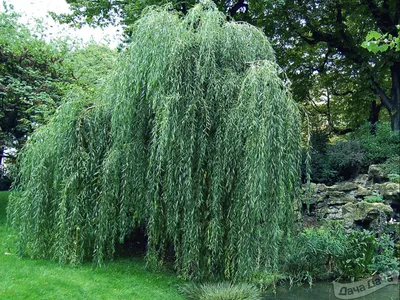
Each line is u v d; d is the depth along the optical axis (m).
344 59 12.01
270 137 3.59
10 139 7.96
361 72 10.70
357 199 7.35
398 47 3.44
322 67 12.27
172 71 3.98
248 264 3.76
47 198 4.52
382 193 6.80
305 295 4.51
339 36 10.70
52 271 4.14
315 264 5.13
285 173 3.77
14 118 8.11
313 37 10.93
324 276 5.12
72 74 8.91
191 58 4.12
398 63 10.16
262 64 4.01
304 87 12.51
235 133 3.83
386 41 3.55
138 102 4.32
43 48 8.69
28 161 4.61
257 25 10.48
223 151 3.92
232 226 3.89
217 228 3.88
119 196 4.41
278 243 3.89
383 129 9.42
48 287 3.67
